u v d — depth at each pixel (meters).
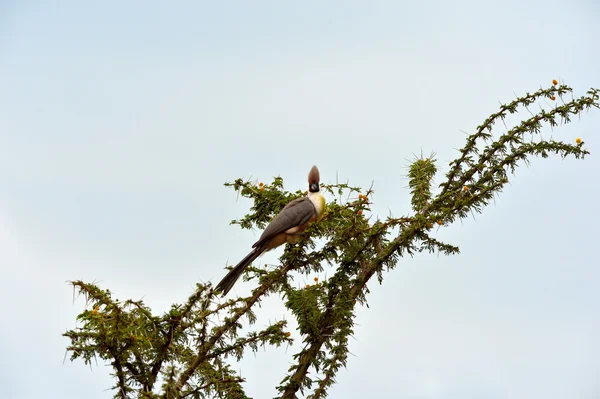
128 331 11.20
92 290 11.41
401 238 14.24
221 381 12.50
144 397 10.88
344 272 14.17
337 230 13.80
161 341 11.84
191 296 11.99
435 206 15.21
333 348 13.46
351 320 13.79
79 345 11.07
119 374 11.38
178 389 11.46
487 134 15.91
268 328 12.74
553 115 15.36
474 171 15.77
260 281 13.70
